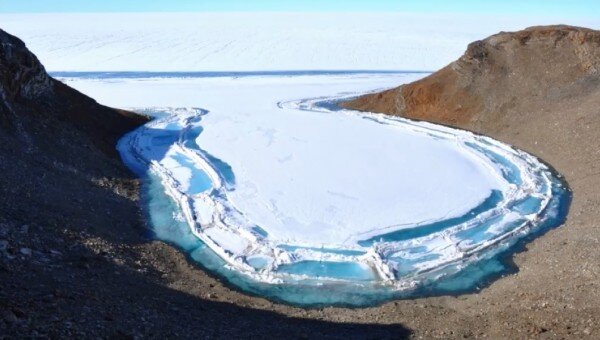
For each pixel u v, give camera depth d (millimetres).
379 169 28141
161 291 14836
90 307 10812
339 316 15016
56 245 15242
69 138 26656
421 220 22297
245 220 22141
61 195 19594
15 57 26172
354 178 26906
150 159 29828
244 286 17297
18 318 9039
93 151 27344
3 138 21109
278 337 12117
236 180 26797
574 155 28000
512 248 19562
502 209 22844
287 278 17812
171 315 12352
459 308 15484
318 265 18672
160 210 23047
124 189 24516
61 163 23172
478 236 20609
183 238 20562
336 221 22172
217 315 13680
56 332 8961
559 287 15070
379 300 16422
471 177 26969
